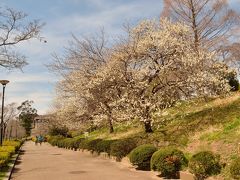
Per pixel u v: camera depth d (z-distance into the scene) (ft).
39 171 57.72
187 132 61.67
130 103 69.62
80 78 80.48
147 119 69.10
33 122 384.47
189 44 72.28
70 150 116.67
